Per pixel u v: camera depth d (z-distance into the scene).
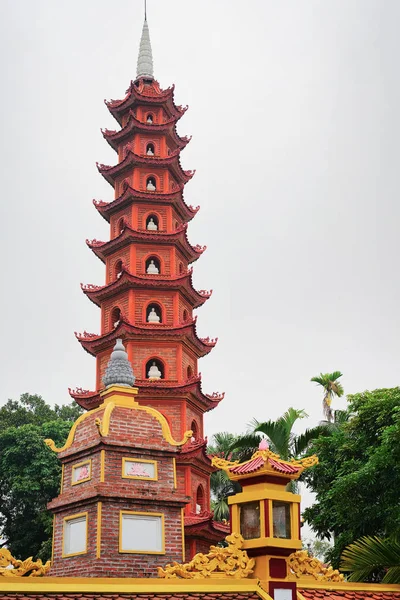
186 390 39.12
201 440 38.72
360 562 20.83
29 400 72.12
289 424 36.00
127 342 40.09
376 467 29.39
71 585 14.20
